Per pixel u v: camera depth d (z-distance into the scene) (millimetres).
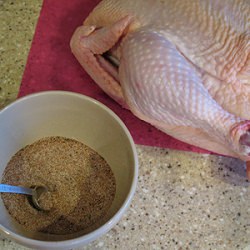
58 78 484
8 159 398
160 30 387
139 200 435
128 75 385
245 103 376
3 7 514
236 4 385
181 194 443
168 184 446
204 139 424
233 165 462
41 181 398
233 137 388
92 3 522
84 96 392
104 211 388
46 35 503
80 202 393
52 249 327
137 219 427
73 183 402
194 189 447
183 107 373
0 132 381
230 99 379
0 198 371
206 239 427
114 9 418
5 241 402
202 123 384
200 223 433
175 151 462
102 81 451
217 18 380
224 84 378
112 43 422
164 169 452
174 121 397
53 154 416
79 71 489
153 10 396
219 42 376
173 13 389
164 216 431
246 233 434
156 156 457
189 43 382
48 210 382
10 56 489
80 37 442
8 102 468
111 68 450
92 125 413
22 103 382
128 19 403
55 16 513
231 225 436
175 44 384
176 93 370
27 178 397
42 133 421
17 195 381
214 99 385
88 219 384
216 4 384
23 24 507
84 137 426
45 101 393
